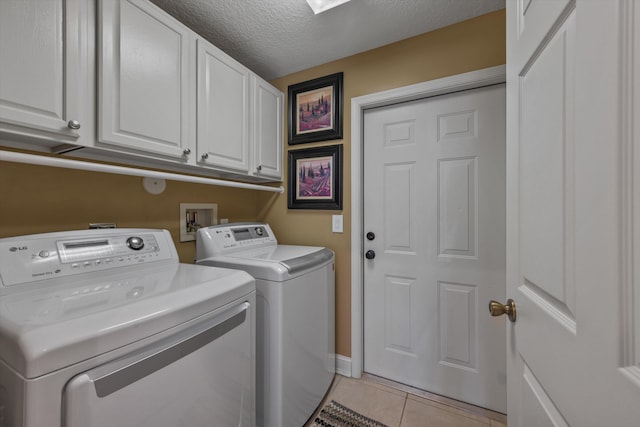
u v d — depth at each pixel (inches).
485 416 57.5
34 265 32.2
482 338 60.3
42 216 42.6
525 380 25.4
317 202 75.9
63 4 33.9
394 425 55.0
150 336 25.9
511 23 29.2
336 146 72.9
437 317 64.6
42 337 20.1
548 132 20.9
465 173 61.6
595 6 15.3
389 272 69.7
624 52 13.4
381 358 70.8
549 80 20.8
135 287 32.6
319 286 59.6
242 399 37.6
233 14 55.6
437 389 64.4
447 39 60.1
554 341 19.8
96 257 37.9
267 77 82.5
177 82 47.8
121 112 39.4
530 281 24.3
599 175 14.9
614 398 13.7
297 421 51.2
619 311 13.6
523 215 25.9
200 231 58.9
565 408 18.1
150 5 43.3
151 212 57.9
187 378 29.3
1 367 20.8
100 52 37.1
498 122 58.5
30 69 31.1
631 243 13.0
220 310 33.9
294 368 50.3
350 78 71.2
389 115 69.5
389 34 62.6
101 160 47.8
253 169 67.3
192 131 50.9
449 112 63.0
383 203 70.4
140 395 24.9
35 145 39.0
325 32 61.7
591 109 15.6
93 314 24.0
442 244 64.0
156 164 51.8
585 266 16.1
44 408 19.4
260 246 68.6
